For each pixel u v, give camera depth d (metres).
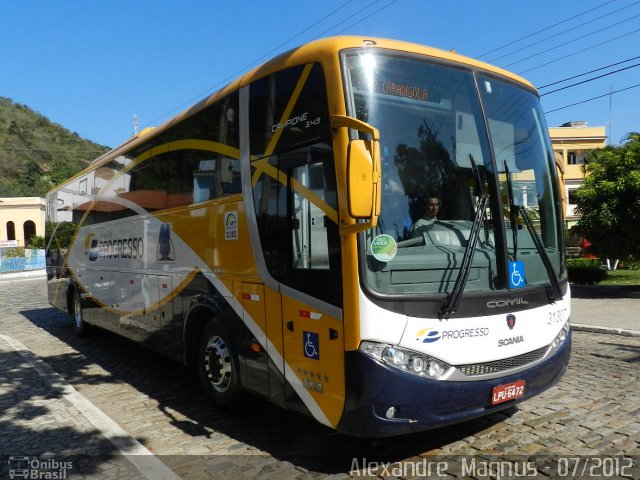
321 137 4.23
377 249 3.96
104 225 9.40
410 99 4.39
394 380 3.83
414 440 4.87
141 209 7.78
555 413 5.47
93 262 9.98
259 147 5.02
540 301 4.72
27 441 5.06
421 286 4.06
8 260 40.69
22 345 9.98
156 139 7.42
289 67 4.67
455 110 4.62
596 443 4.70
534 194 5.05
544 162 5.29
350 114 4.06
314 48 4.44
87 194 10.48
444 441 4.83
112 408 6.25
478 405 4.19
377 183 3.63
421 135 4.37
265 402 6.14
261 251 4.93
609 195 13.93
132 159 8.25
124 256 8.43
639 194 13.38
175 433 5.36
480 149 4.64
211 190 5.86
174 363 8.62
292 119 4.58
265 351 4.89
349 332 3.91
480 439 4.85
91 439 5.09
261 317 4.94
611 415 5.39
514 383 4.38
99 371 8.13
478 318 4.22
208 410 6.07
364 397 3.84
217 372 5.87
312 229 4.30
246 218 5.16
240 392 5.57
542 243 5.00
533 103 5.39
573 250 22.17
